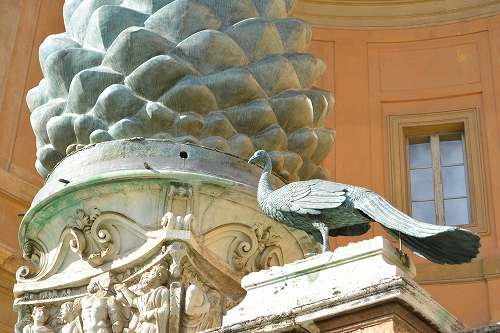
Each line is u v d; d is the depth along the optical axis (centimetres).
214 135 895
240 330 659
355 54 1628
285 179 928
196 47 902
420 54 1616
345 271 657
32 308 889
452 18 1623
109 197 868
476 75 1577
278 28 973
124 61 905
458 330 662
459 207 1538
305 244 902
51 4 1571
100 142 897
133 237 862
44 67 977
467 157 1536
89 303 845
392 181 1541
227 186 862
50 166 955
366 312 626
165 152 875
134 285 848
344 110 1591
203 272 849
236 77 899
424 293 636
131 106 893
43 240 918
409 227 655
